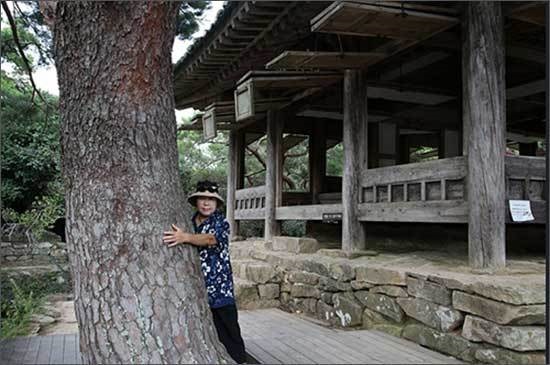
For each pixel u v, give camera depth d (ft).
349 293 14.48
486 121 11.68
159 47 7.39
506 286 9.46
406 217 14.34
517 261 12.86
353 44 17.11
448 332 10.72
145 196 7.13
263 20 15.44
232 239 26.68
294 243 19.20
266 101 21.25
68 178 7.32
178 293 7.01
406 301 12.11
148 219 7.07
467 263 12.82
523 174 12.17
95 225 6.95
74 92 7.27
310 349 10.18
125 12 7.04
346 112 16.76
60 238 28.66
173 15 7.59
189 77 21.30
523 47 16.93
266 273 18.10
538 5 11.86
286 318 14.70
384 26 12.71
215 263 9.53
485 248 11.50
